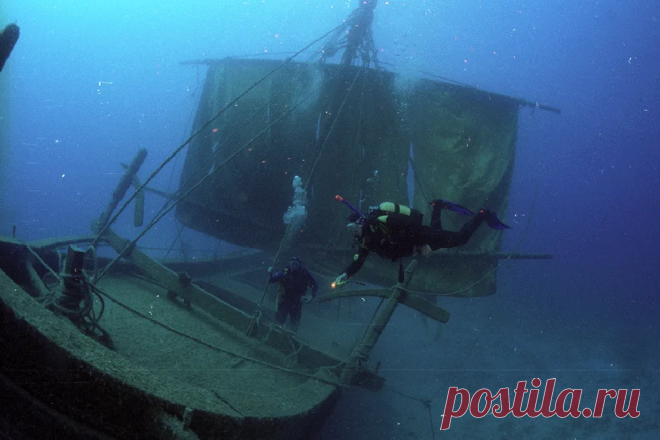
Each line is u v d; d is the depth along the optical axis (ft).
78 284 16.67
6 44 10.12
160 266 25.89
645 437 31.91
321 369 21.30
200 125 43.60
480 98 39.47
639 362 48.16
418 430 29.43
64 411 10.82
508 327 58.75
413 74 38.78
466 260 37.63
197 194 41.75
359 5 39.42
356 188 36.96
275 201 38.55
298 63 39.83
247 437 13.99
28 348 10.50
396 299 23.48
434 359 41.27
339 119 37.68
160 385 11.94
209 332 23.44
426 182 37.88
